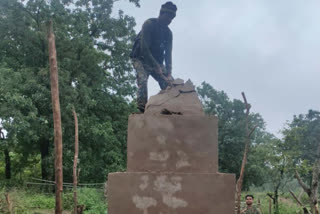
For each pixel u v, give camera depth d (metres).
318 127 22.52
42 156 21.02
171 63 5.21
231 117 31.39
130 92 21.88
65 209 14.53
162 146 4.17
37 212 13.27
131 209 4.00
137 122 4.26
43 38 18.62
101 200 15.61
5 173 23.53
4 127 16.19
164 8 5.10
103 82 21.22
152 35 5.08
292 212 14.74
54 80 5.35
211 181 4.01
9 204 11.95
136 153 4.18
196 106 4.45
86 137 19.11
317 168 6.29
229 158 29.48
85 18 20.38
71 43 19.06
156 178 4.05
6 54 19.78
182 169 4.11
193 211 3.96
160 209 3.99
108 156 19.58
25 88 17.28
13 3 18.94
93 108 20.75
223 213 3.94
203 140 4.16
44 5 19.34
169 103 4.46
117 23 21.45
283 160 16.00
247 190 30.20
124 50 21.81
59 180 5.32
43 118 17.88
